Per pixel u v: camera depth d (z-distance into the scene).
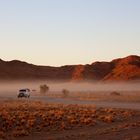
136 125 33.16
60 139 25.34
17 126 31.33
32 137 26.84
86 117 38.81
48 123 33.22
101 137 25.62
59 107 49.78
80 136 26.48
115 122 36.44
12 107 46.50
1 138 26.14
